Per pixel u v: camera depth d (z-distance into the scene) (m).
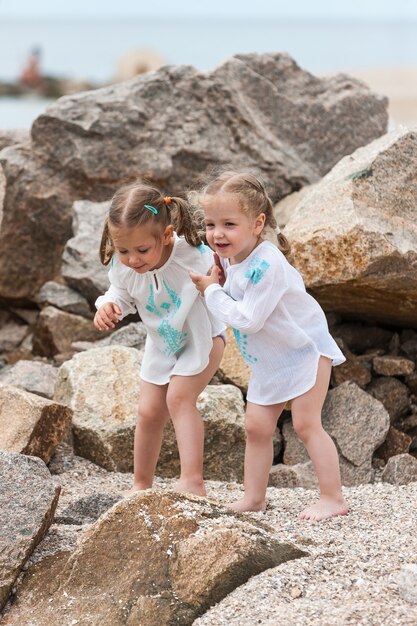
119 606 3.51
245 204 4.32
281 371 4.48
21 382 6.35
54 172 8.13
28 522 3.96
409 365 6.35
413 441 6.16
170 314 4.65
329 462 4.45
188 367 4.62
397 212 5.86
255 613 3.36
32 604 3.69
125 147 8.04
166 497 3.87
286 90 8.73
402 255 5.57
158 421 4.82
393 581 3.57
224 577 3.53
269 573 3.59
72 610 3.57
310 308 4.51
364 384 6.35
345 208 5.77
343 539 4.01
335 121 8.72
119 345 6.35
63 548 4.00
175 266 4.60
